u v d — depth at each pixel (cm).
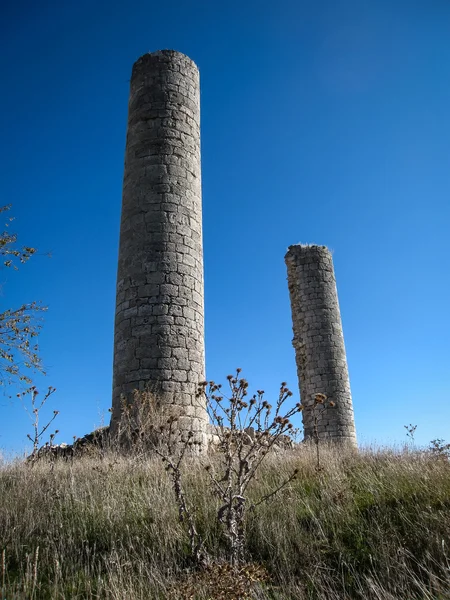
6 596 461
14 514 651
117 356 1387
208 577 472
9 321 1327
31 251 1379
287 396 583
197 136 1677
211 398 596
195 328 1423
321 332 2453
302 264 2600
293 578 503
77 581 513
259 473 812
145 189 1512
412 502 626
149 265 1423
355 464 923
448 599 435
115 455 1006
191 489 725
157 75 1658
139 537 593
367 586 481
